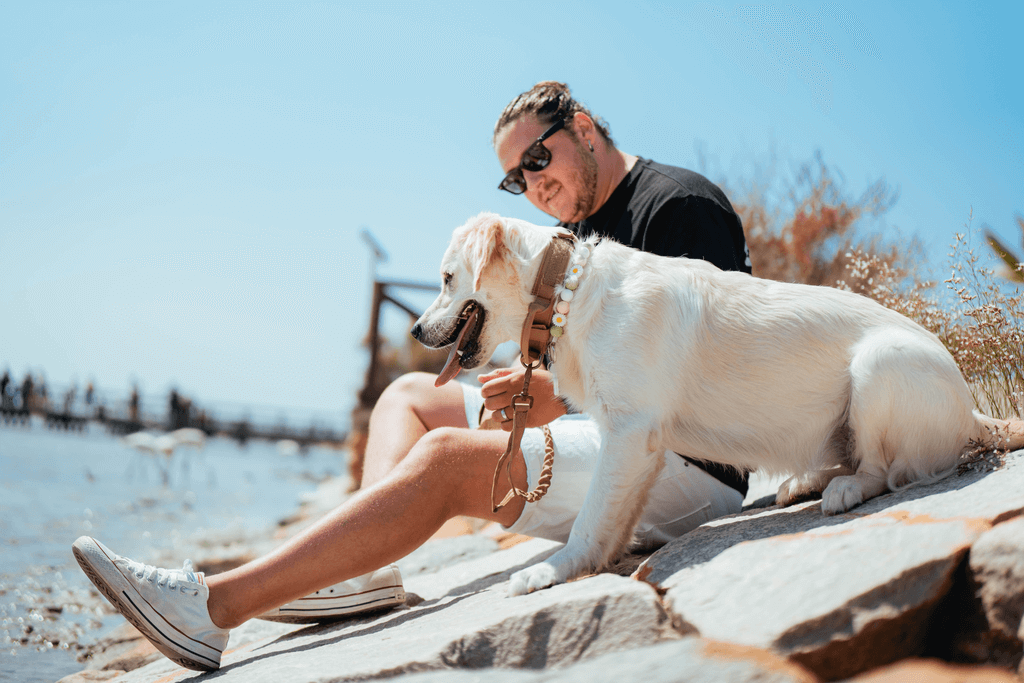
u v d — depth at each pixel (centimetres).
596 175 295
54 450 1966
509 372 256
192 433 1797
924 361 194
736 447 213
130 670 262
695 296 212
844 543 159
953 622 146
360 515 196
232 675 182
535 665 157
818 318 207
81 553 185
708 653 125
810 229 715
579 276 217
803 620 137
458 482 211
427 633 177
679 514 238
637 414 204
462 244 239
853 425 200
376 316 1010
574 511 229
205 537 643
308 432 3819
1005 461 192
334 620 234
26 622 347
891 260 558
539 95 298
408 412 260
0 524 652
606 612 157
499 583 233
